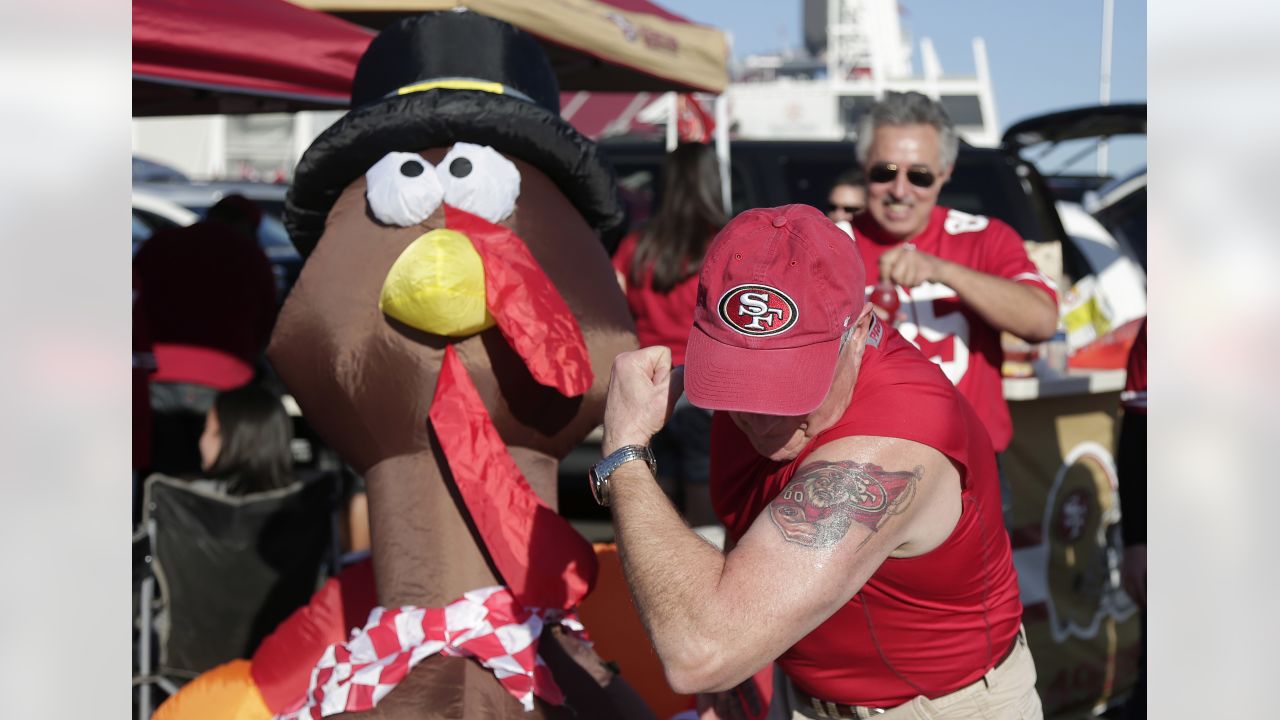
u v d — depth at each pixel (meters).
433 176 2.22
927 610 1.69
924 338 2.83
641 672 2.69
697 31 5.23
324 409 2.29
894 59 18.02
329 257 2.30
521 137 2.36
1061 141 5.90
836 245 1.54
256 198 7.49
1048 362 3.79
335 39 3.62
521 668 2.11
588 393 2.28
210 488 3.69
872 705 1.80
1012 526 3.68
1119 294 6.62
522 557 2.16
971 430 1.68
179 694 2.38
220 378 4.62
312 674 2.20
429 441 2.23
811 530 1.48
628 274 3.90
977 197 5.80
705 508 4.02
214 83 3.39
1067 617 3.86
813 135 14.43
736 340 1.53
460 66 2.44
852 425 1.57
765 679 2.34
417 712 2.05
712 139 5.96
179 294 4.55
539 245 2.33
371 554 2.37
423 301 2.08
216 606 3.62
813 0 26.16
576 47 4.22
